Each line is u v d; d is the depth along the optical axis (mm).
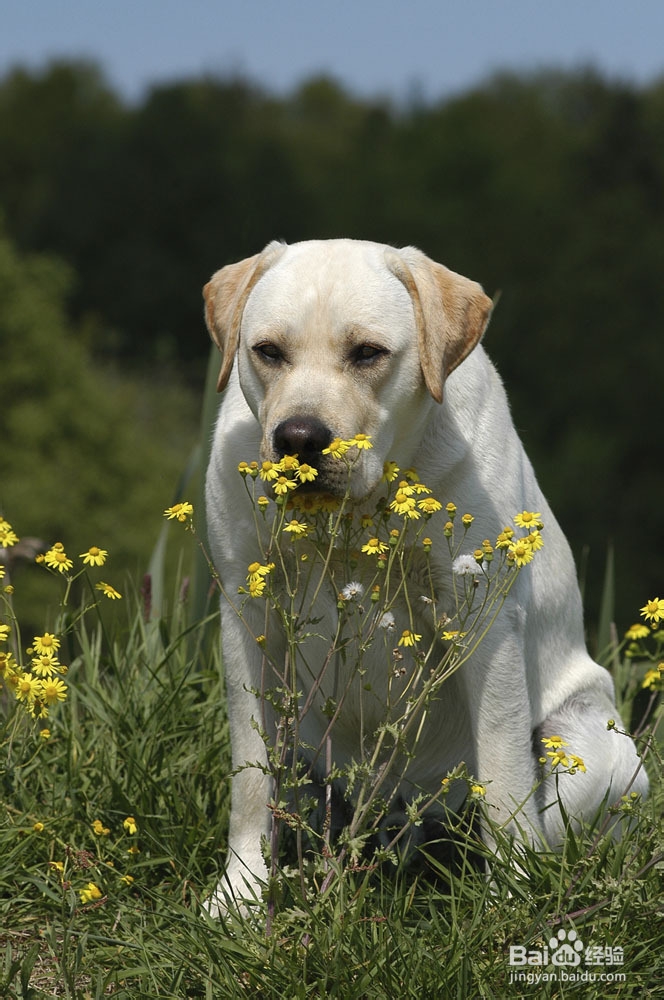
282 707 4109
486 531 4613
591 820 5012
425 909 4406
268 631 4766
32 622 26703
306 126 86875
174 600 6613
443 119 62719
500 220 50031
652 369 40531
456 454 4590
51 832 4672
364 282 4422
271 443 4219
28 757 5105
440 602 4676
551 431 41656
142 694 5566
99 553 4363
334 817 5090
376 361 4379
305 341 4363
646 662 6562
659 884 4188
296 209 59625
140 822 4824
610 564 6680
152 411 44438
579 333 42375
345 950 3871
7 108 82062
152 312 58062
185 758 5324
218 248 58781
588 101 66188
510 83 72500
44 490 30500
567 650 5371
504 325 43812
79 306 58625
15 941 4273
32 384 32156
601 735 5168
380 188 56906
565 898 4074
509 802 4637
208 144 61500
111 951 4070
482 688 4637
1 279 32562
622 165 50906
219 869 4738
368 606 4688
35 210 61406
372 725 5008
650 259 43938
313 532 4461
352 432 4227
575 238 47094
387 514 4156
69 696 5660
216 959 3900
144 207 59469
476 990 3781
